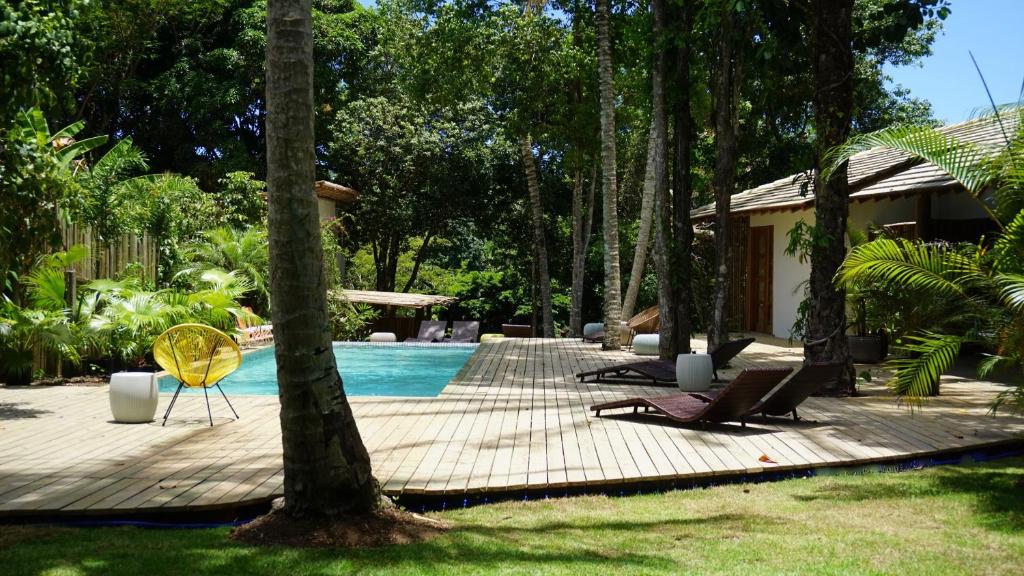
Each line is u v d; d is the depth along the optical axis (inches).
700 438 316.2
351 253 1250.6
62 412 371.9
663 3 574.6
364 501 203.9
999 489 253.8
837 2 434.6
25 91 344.5
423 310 1102.4
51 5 357.7
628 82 916.0
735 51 543.5
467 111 1203.9
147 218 629.9
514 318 1409.9
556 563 178.7
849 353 443.2
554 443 305.0
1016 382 495.5
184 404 401.1
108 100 1183.6
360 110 1205.7
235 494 228.1
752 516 224.8
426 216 1221.1
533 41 914.1
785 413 356.8
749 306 888.9
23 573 169.2
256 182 916.0
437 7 922.7
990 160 270.7
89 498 224.2
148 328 504.4
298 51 190.2
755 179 1099.3
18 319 436.1
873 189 616.7
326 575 168.7
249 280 758.5
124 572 169.9
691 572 173.0
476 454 284.7
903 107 1139.9
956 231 642.8
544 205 1226.6
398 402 406.3
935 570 175.9
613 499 245.1
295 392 197.6
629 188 1210.0
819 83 439.5
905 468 289.0
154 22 1131.3
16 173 367.6
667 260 584.7
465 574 169.5
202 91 1147.3
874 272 282.5
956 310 327.6
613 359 641.0
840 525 215.0
